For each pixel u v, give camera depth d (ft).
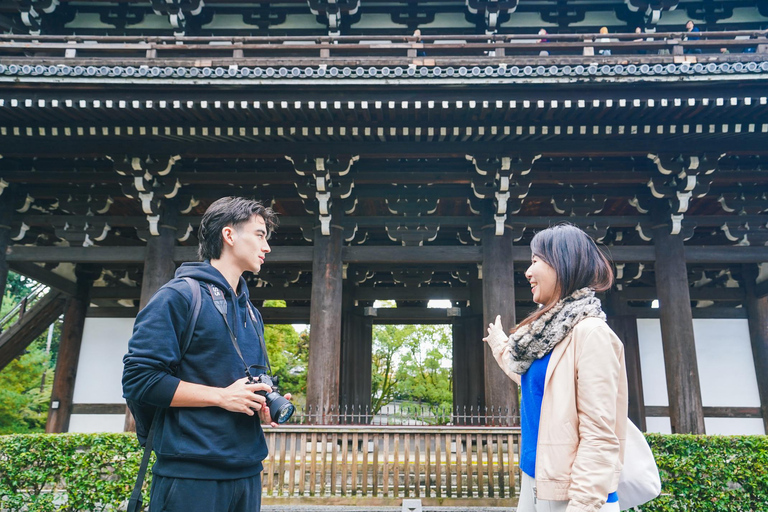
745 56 23.45
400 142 27.96
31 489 20.80
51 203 34.76
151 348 6.11
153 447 6.40
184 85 23.58
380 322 51.80
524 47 25.48
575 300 7.22
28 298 43.70
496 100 24.03
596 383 6.51
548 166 30.19
